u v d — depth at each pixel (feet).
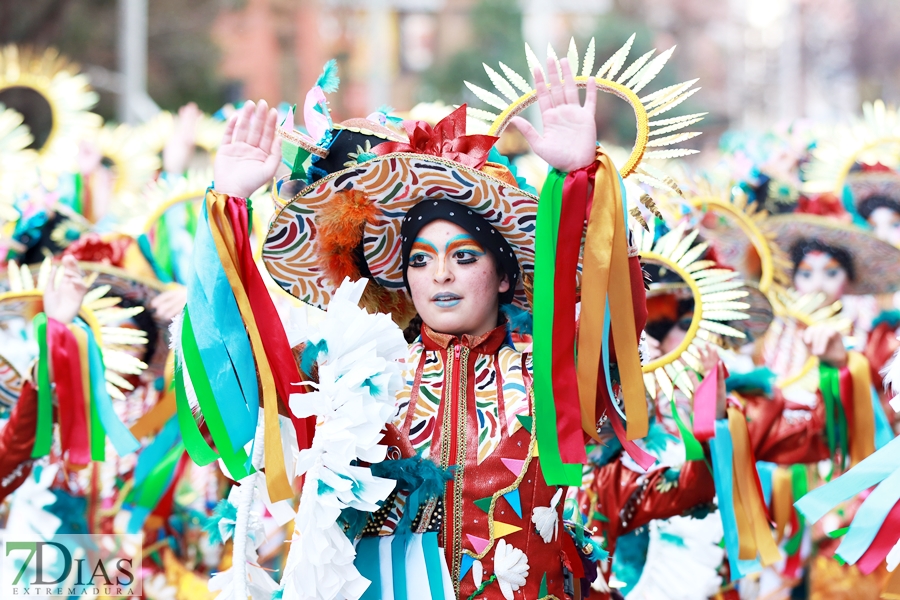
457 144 13.43
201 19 103.55
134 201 23.95
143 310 21.21
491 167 13.71
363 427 12.18
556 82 12.39
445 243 13.38
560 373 12.43
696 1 168.25
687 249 17.49
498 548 12.65
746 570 15.99
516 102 13.53
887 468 13.97
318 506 12.01
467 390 13.34
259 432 12.76
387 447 12.87
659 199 20.51
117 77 81.71
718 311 17.04
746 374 17.28
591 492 16.72
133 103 77.92
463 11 147.33
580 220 12.34
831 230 24.45
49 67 31.89
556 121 12.37
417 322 14.76
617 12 160.35
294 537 12.82
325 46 135.23
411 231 13.60
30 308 19.24
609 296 12.35
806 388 22.06
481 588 12.60
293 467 13.05
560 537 13.24
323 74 14.30
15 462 17.62
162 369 21.50
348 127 13.99
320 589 12.03
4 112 33.01
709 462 16.21
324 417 12.25
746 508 16.28
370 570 12.72
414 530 12.76
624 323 12.35
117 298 20.39
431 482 12.54
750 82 171.63
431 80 122.62
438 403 13.28
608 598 16.81
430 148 13.48
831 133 27.68
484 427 13.07
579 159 12.30
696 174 22.79
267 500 13.28
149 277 22.53
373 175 13.17
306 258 14.23
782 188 26.86
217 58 102.42
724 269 17.88
